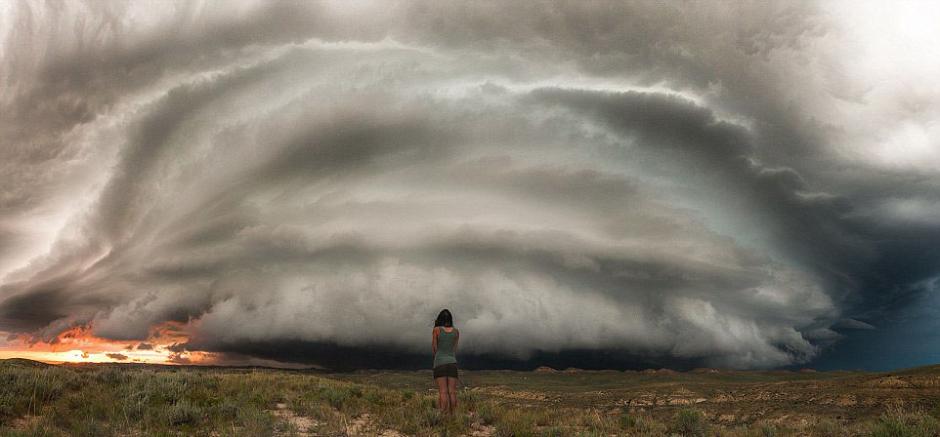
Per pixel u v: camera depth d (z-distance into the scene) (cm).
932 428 1188
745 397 9669
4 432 948
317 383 1861
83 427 1032
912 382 7819
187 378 1686
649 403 10481
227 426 1156
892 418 1259
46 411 1126
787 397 8844
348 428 1225
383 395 1747
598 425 1465
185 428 1134
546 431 1284
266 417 1204
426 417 1352
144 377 1577
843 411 7150
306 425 1244
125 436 1040
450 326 1434
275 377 1947
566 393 12769
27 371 1370
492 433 1305
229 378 1784
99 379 1496
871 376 9038
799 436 1335
